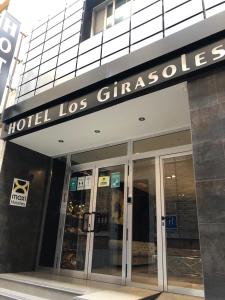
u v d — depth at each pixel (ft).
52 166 17.84
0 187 14.82
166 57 9.69
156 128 13.24
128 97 10.53
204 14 10.50
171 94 10.18
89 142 15.43
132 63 10.44
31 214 16.25
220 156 7.55
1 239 14.47
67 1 17.02
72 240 14.98
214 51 8.55
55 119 12.75
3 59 15.70
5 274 13.91
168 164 12.80
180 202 11.87
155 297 9.87
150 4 12.42
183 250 11.16
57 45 15.81
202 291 10.00
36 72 16.11
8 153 15.51
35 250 16.11
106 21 16.10
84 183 15.70
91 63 13.55
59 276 13.79
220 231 6.98
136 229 12.62
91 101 11.62
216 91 8.26
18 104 14.75
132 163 13.98
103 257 13.28
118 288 11.05
